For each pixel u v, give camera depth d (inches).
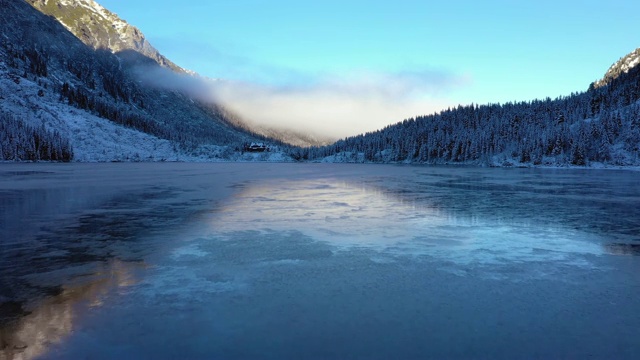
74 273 417.4
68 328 286.2
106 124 7431.1
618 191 1384.1
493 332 279.7
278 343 263.1
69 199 1072.8
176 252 503.5
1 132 4741.6
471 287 373.7
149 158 7076.8
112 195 1178.0
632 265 449.7
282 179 2011.6
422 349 254.7
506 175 2578.7
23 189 1358.3
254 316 306.7
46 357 245.4
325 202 1021.2
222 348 256.4
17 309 321.7
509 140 5659.5
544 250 517.7
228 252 503.2
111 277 403.9
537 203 1024.2
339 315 308.8
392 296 350.6
